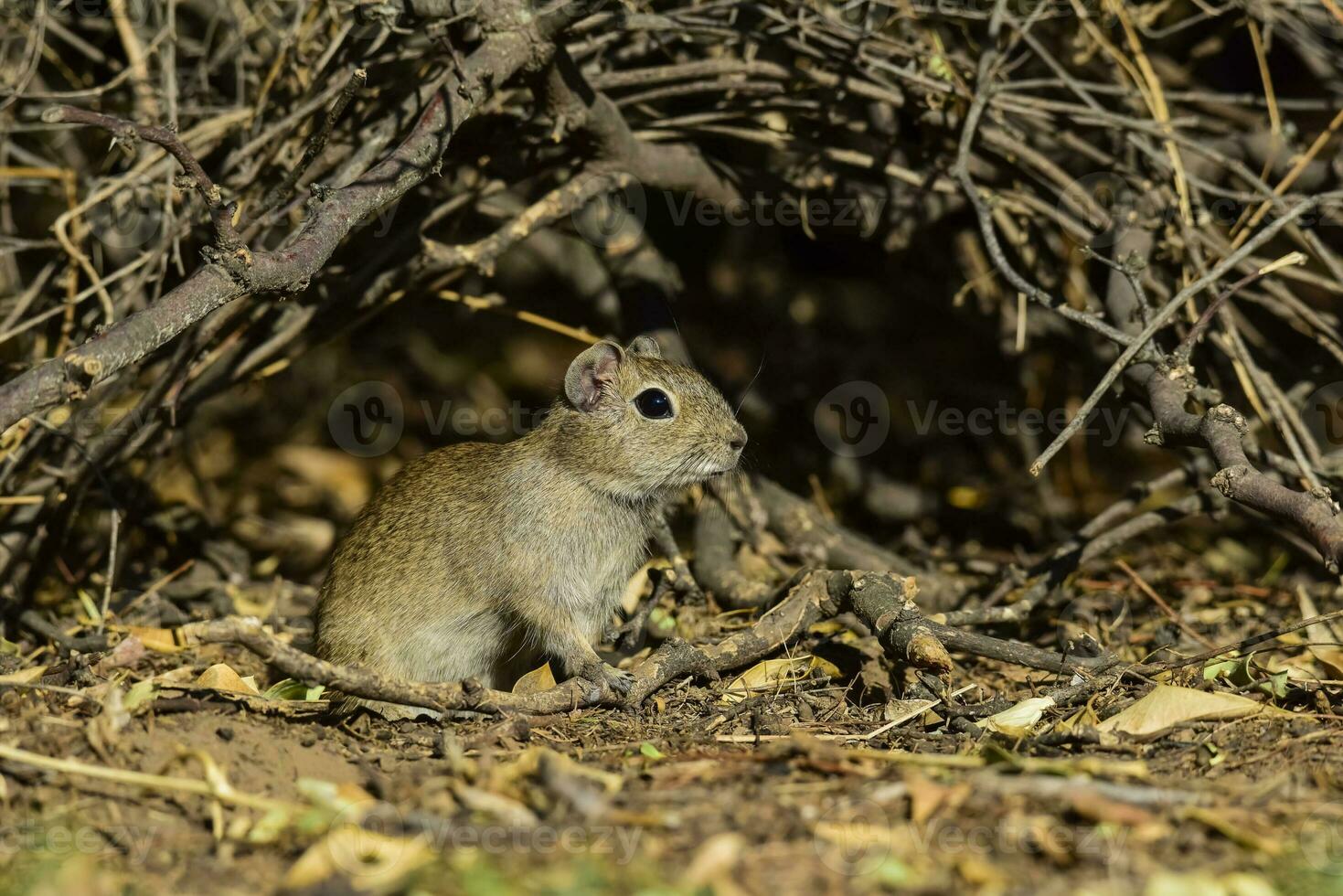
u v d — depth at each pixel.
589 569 9.94
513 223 11.36
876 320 17.17
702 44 12.59
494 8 10.07
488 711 8.44
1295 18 13.42
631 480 9.83
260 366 12.15
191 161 7.57
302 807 6.59
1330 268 11.55
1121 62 12.09
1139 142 11.84
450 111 9.43
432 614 9.88
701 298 16.62
